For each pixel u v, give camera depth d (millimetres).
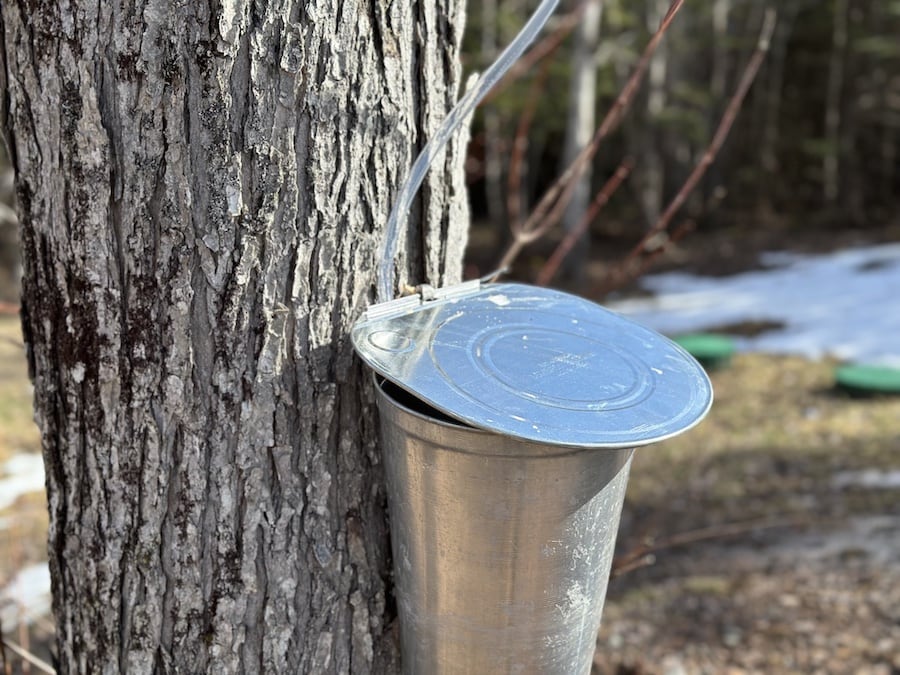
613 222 18828
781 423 7234
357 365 1263
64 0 1098
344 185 1196
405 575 1200
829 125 17453
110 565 1263
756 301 11867
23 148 1211
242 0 1075
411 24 1238
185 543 1228
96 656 1303
